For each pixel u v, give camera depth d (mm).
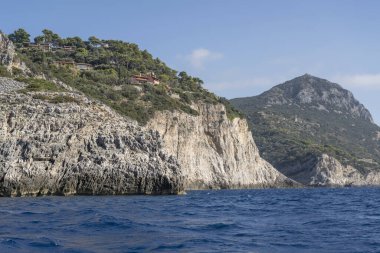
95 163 62031
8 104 62750
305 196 83250
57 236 23938
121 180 63031
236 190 118375
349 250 21594
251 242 23422
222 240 23812
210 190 114625
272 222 32625
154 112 113438
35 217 32312
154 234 25328
